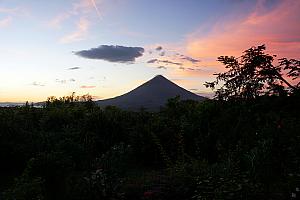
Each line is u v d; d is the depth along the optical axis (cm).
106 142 1543
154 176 946
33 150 1219
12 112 1587
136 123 1708
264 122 882
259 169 746
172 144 1370
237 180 711
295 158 733
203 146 1205
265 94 872
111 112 1850
